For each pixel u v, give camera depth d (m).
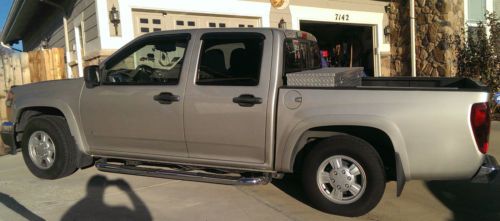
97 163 5.59
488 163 4.14
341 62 14.28
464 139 4.00
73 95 5.54
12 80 8.65
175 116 4.89
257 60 4.61
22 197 5.18
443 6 11.74
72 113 5.55
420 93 4.10
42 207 4.84
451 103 4.01
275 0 10.91
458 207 4.77
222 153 4.81
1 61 8.52
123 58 5.32
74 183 5.67
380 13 13.01
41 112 6.15
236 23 10.50
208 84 4.76
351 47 14.07
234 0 10.25
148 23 9.36
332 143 4.39
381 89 4.21
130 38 9.09
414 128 4.09
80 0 10.20
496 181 5.56
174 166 5.61
